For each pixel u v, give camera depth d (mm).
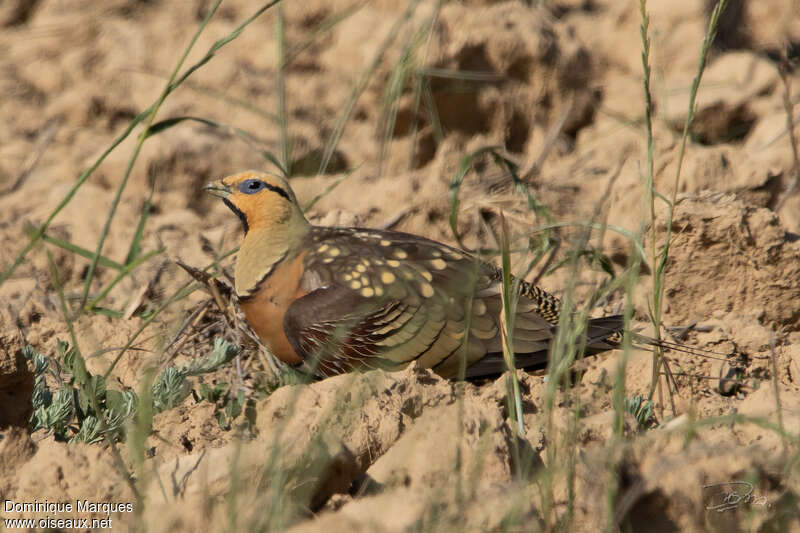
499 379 9133
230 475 6785
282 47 13531
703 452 6898
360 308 9180
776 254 10922
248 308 9711
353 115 16703
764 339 10312
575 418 7184
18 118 17781
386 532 6273
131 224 14055
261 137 16375
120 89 17906
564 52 16469
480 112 16297
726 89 16203
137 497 6824
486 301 9461
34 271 13039
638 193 12258
